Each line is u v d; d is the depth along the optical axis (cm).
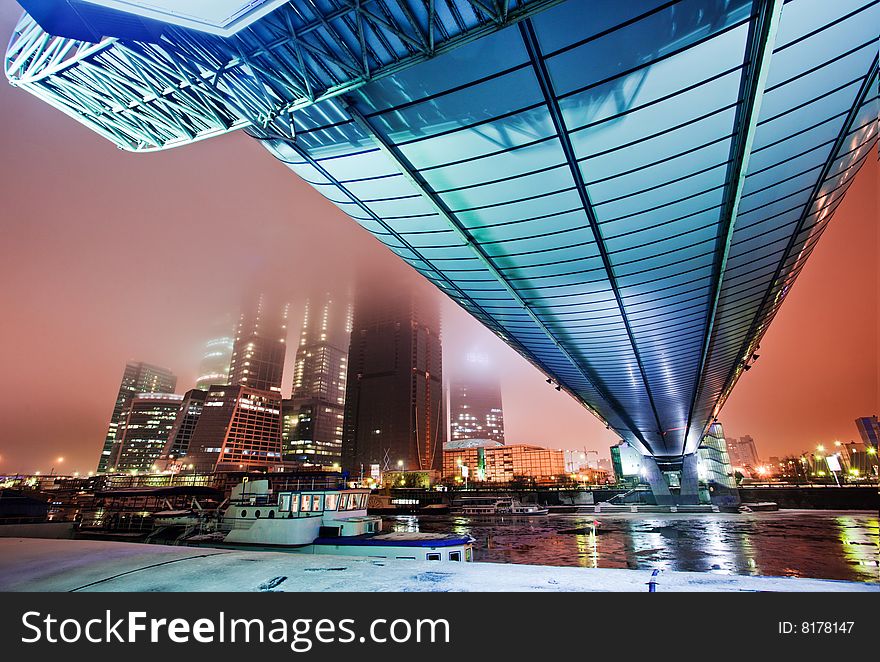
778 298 2484
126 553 870
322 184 1438
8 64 1090
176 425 18800
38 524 2736
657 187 1304
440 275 2008
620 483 11850
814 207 1581
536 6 802
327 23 841
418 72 965
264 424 18438
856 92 1079
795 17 859
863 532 4581
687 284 1923
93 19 765
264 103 1027
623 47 916
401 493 12338
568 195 1339
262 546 2412
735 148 1176
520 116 1074
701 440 8175
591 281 1877
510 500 9862
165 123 1163
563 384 4312
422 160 1222
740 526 5547
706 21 865
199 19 732
